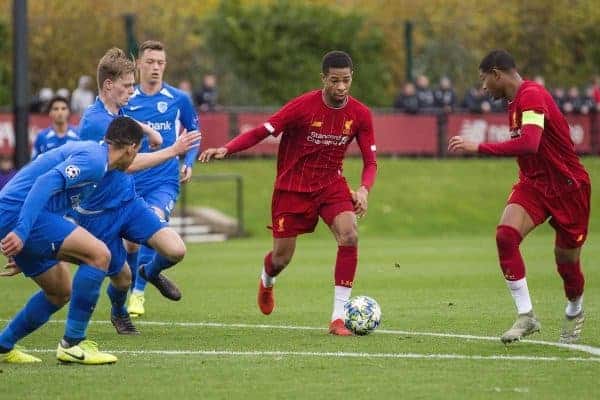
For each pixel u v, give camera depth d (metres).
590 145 95.88
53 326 31.88
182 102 35.84
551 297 38.81
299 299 39.25
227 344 27.89
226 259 58.56
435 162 91.44
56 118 49.59
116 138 23.95
